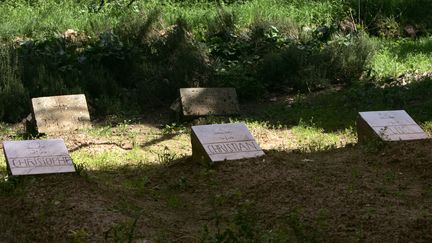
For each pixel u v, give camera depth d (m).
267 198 8.24
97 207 7.88
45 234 7.26
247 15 18.50
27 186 8.49
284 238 6.99
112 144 11.48
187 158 10.18
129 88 14.85
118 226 7.34
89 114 13.20
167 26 17.75
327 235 7.06
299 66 14.90
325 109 13.31
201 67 14.43
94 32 17.05
